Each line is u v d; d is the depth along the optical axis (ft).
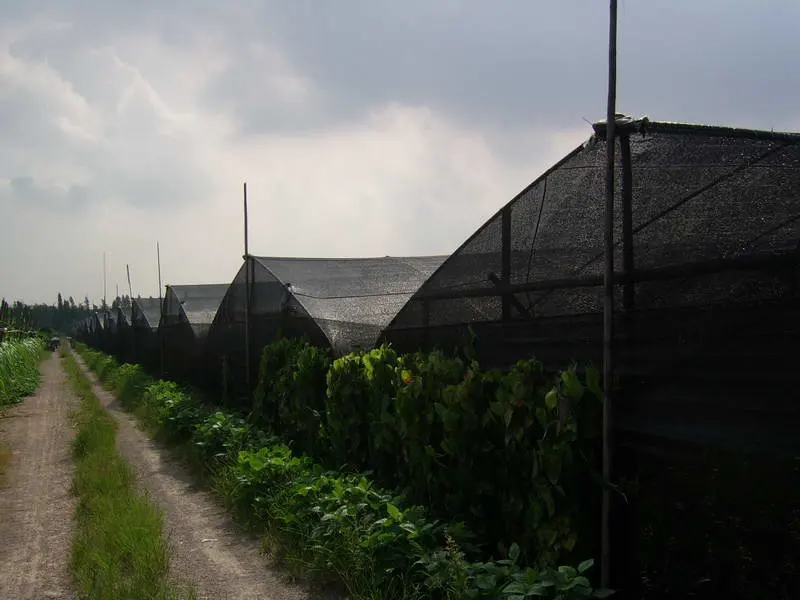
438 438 21.24
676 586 14.90
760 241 14.47
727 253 14.85
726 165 15.12
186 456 35.99
